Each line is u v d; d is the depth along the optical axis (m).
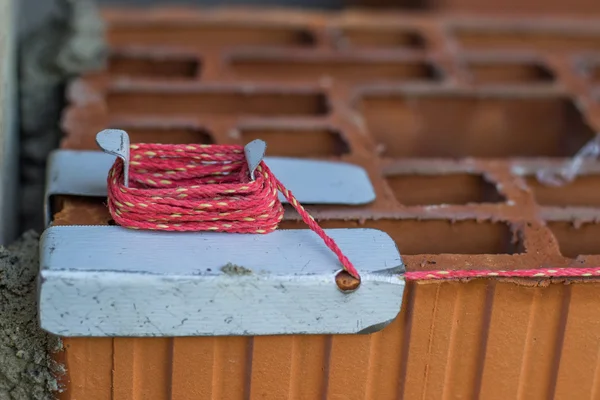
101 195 2.31
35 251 2.35
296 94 3.24
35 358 2.11
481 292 2.19
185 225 2.13
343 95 3.22
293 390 2.20
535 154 3.40
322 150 3.01
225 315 2.04
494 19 3.94
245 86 3.24
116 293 1.98
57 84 3.28
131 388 2.14
